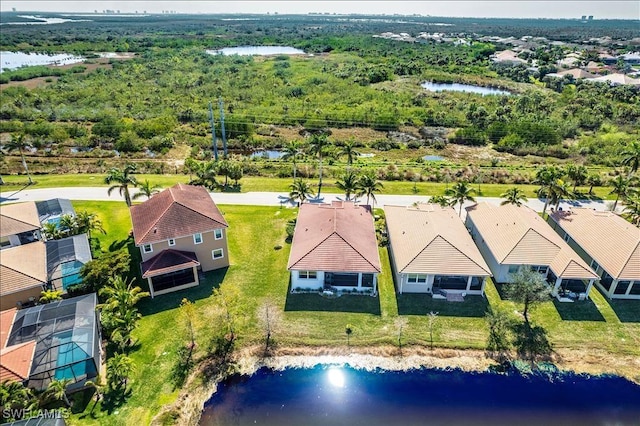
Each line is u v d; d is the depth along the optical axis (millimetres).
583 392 28969
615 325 34344
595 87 114188
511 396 28641
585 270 36188
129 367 28031
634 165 54219
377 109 98500
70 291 34250
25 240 43438
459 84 136000
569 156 75688
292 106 102125
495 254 38969
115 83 121000
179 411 27094
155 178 62406
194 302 36188
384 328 33812
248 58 164750
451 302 36719
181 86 118250
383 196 56844
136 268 40312
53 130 81000
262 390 28938
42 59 172125
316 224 42031
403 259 37469
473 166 68812
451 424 26781
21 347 27094
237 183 60812
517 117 92500
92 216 45188
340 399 28359
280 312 35250
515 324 34219
